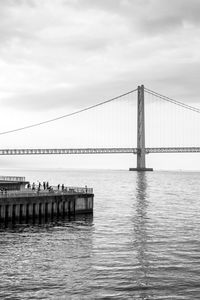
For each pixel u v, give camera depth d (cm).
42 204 6638
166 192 13662
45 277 3725
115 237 5472
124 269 3966
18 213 6338
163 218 7262
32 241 5172
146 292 3400
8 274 3803
